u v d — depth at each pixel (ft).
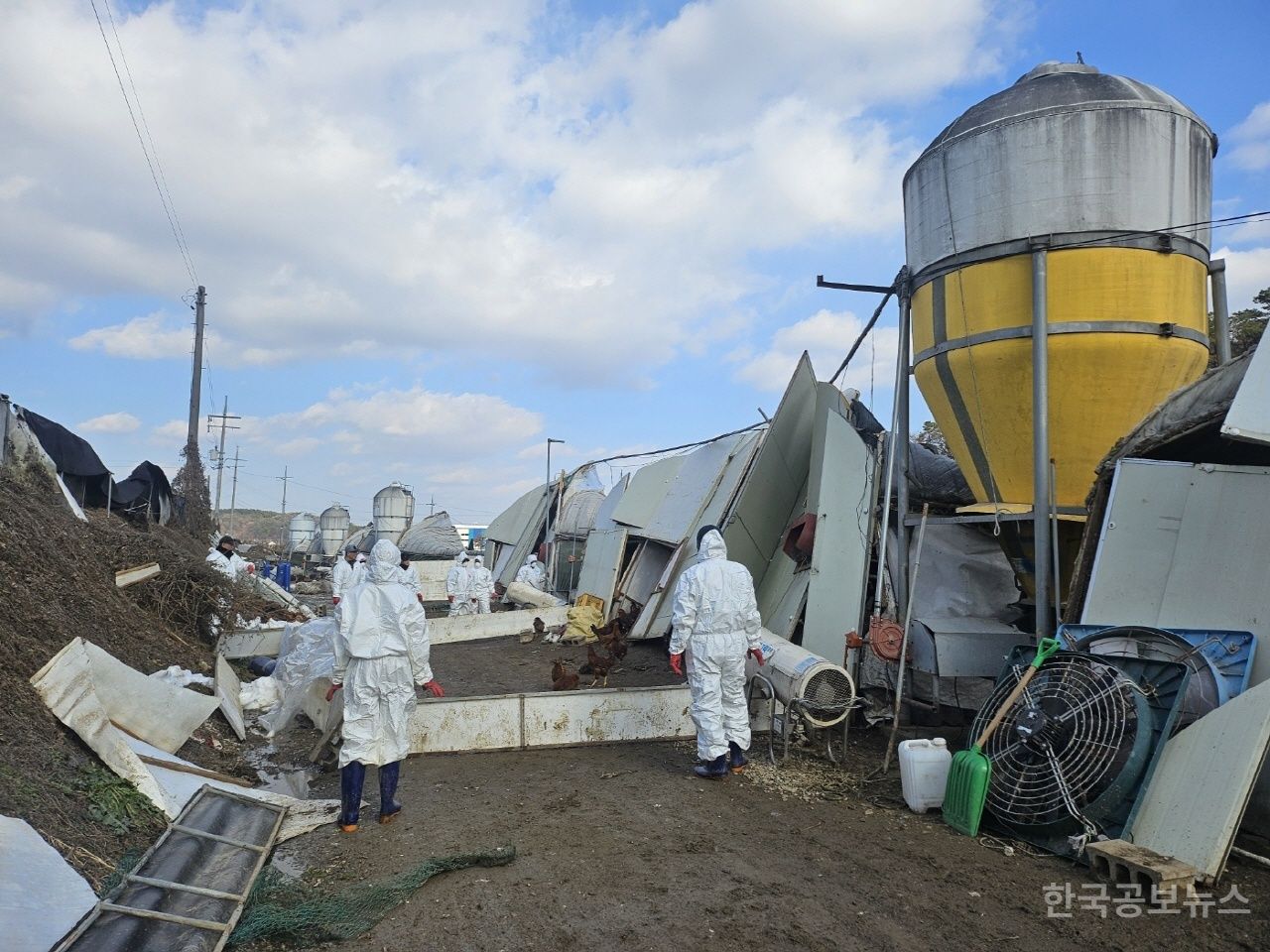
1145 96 26.58
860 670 30.78
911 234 31.07
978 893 15.42
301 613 56.59
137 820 16.57
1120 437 24.40
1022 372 27.20
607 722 28.09
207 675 32.30
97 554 37.04
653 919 14.44
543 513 90.12
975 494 30.76
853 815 20.33
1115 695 17.94
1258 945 13.15
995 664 28.30
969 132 28.09
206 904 14.16
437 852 17.88
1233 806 15.48
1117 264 25.88
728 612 23.94
